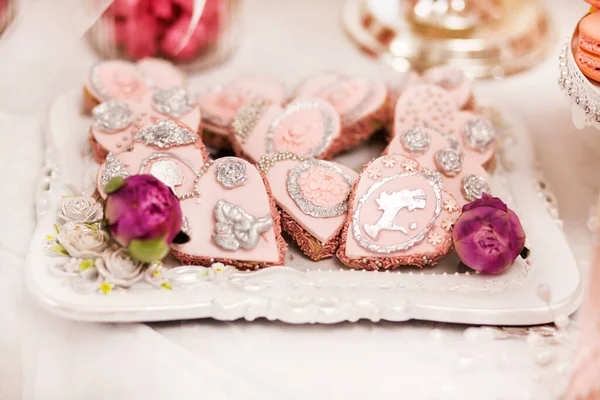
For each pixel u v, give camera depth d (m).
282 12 0.92
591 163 0.77
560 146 0.78
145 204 0.59
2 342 0.62
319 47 0.88
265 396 0.60
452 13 0.85
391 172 0.67
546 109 0.81
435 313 0.63
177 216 0.61
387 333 0.63
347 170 0.69
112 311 0.61
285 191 0.67
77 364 0.61
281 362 0.61
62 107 0.77
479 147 0.71
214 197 0.65
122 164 0.67
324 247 0.66
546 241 0.67
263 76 0.78
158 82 0.77
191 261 0.64
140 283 0.62
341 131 0.72
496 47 0.84
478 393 0.60
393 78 0.81
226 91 0.75
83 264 0.62
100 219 0.66
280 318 0.62
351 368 0.61
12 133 0.75
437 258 0.65
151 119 0.71
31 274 0.62
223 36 0.85
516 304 0.63
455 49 0.84
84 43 0.84
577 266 0.66
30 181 0.71
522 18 0.87
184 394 0.59
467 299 0.63
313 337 0.63
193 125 0.71
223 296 0.62
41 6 0.75
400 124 0.73
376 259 0.65
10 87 0.76
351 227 0.65
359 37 0.88
